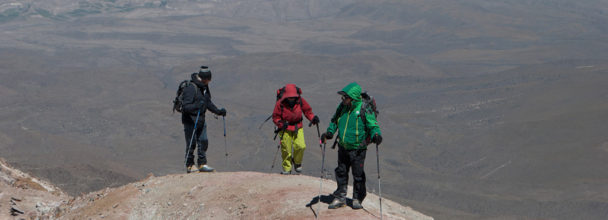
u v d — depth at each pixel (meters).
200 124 13.07
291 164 12.62
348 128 9.33
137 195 12.63
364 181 9.58
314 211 9.61
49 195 17.00
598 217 192.88
